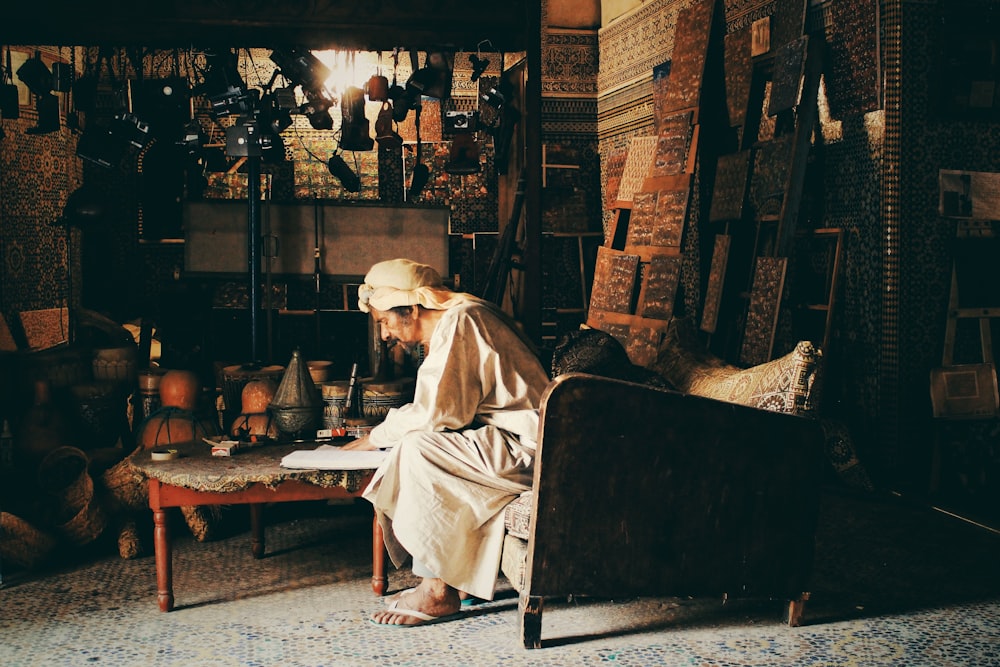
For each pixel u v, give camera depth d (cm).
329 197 991
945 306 605
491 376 384
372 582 419
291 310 952
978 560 459
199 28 613
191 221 671
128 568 453
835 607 398
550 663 341
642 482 345
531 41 626
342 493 392
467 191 1020
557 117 1016
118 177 991
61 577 441
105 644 361
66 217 686
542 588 344
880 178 598
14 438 538
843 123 635
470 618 386
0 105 632
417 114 667
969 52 596
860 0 602
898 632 371
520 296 749
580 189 1020
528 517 351
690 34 786
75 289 969
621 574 348
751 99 721
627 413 339
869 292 612
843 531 508
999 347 610
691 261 829
